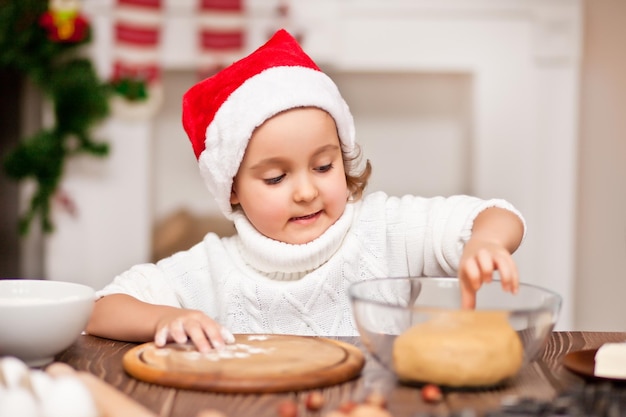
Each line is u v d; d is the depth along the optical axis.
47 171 2.77
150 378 0.77
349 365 0.79
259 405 0.70
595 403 0.62
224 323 1.22
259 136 1.13
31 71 2.71
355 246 1.22
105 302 1.06
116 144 2.86
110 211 2.89
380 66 2.85
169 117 2.88
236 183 1.21
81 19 2.69
